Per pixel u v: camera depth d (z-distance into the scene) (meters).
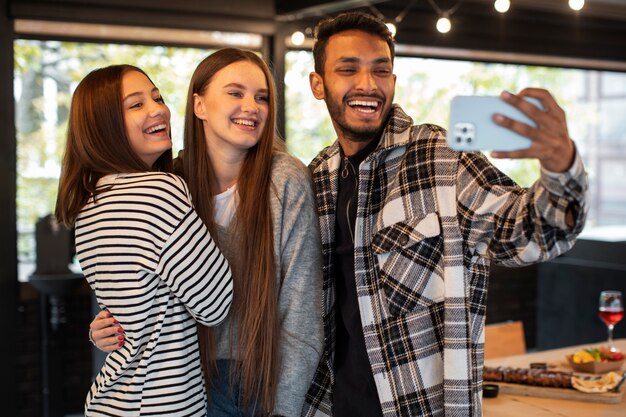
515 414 2.67
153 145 2.18
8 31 4.67
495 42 6.01
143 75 2.21
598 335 6.77
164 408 2.07
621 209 8.73
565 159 1.58
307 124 6.03
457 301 2.03
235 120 2.18
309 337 2.15
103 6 4.79
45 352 5.07
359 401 2.17
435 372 2.09
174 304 2.10
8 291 4.78
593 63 6.64
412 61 6.57
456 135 1.58
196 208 2.27
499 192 1.93
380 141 2.19
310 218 2.22
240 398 2.22
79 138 2.13
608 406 2.75
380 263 2.12
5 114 4.71
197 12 5.02
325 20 2.25
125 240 2.03
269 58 5.34
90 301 5.46
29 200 5.35
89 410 2.18
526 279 7.38
